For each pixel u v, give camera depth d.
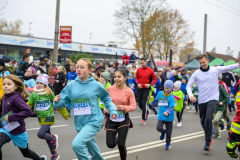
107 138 4.27
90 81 3.72
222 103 6.69
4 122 3.75
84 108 3.63
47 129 4.60
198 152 5.56
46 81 4.64
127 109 4.30
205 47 24.33
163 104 5.65
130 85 13.01
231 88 12.21
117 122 4.32
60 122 8.53
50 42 28.45
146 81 8.51
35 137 6.40
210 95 5.57
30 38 26.73
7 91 3.79
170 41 40.84
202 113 5.71
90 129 3.55
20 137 3.85
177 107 8.27
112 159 4.88
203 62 5.55
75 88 3.70
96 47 32.88
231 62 25.28
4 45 25.14
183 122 9.34
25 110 3.77
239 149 4.20
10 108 3.80
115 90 4.63
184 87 11.09
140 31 36.53
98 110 3.73
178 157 5.17
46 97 4.61
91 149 3.88
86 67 3.67
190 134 7.32
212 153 5.51
